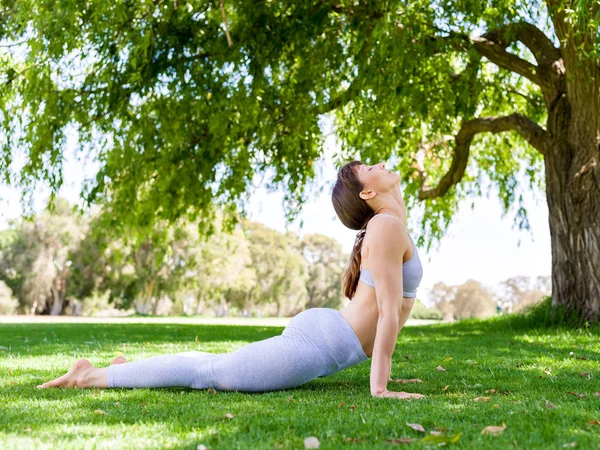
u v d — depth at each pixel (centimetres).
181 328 1161
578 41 873
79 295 4525
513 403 276
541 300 1115
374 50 869
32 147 962
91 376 332
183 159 1060
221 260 4491
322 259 7044
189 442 200
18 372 413
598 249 911
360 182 333
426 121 1022
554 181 964
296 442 199
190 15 923
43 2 831
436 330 1088
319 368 321
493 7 879
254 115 970
